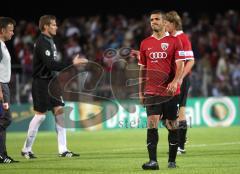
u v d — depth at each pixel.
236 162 31.98
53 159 34.91
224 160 33.06
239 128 63.81
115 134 58.06
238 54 82.62
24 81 64.88
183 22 86.88
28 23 85.06
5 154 32.94
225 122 69.19
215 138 50.69
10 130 64.19
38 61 35.75
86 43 83.44
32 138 36.03
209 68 74.75
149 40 28.95
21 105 64.75
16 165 31.59
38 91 35.94
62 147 36.59
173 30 35.06
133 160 33.72
